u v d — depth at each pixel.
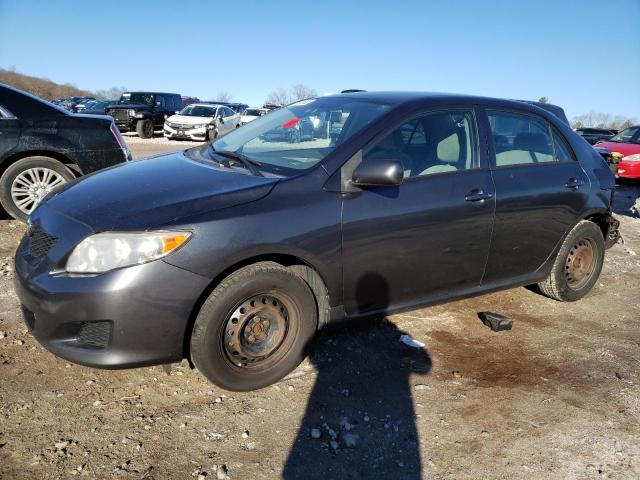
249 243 2.64
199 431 2.57
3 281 4.14
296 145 3.41
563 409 2.95
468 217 3.43
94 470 2.28
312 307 2.98
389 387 3.04
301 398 2.89
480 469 2.45
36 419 2.57
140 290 2.45
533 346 3.67
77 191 3.01
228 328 2.74
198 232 2.54
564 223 4.08
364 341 3.55
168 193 2.75
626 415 2.93
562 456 2.57
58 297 2.47
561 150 4.18
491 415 2.85
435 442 2.62
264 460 2.42
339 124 3.38
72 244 2.54
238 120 23.62
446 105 3.54
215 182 2.89
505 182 3.64
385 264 3.16
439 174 3.37
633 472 2.49
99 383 2.90
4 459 2.30
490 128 3.71
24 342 3.26
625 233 7.29
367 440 2.60
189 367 3.10
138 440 2.48
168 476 2.28
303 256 2.82
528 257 3.95
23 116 5.38
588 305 4.48
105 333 2.50
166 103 23.81
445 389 3.06
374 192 3.06
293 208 2.80
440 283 3.49
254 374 2.86
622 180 13.18
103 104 25.14
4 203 5.45
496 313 4.17
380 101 3.50
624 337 3.91
